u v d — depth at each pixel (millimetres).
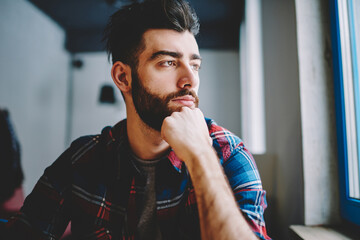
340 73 940
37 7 4371
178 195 757
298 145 1046
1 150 2742
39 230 771
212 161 579
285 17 1238
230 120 4613
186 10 761
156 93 732
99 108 4941
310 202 966
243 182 733
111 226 761
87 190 803
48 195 810
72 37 5129
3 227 787
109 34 911
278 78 1420
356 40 866
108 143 843
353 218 854
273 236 1527
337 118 963
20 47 4199
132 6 826
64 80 4949
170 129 646
